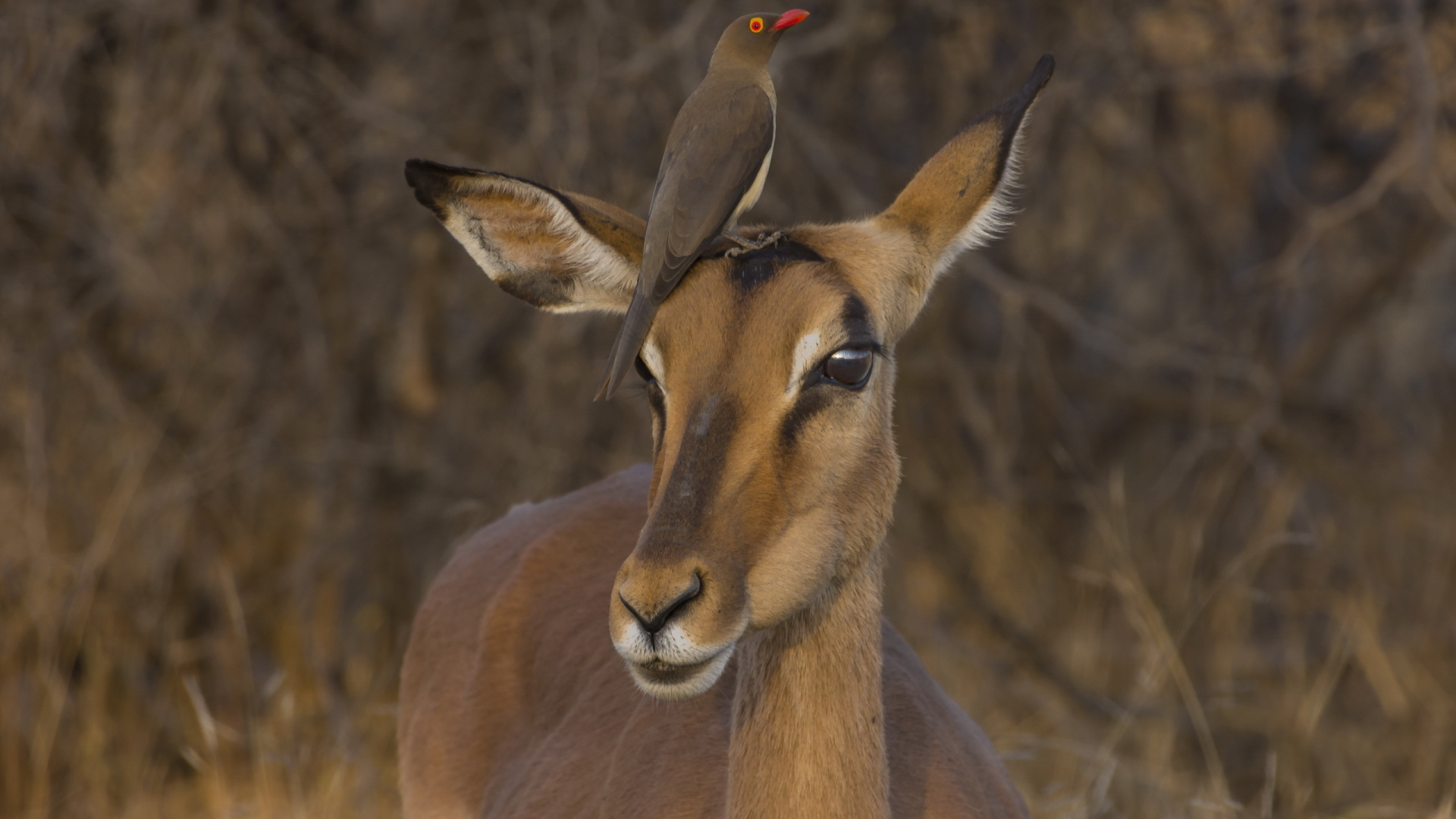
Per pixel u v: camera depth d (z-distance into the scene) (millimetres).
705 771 14859
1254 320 39500
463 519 33969
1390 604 35438
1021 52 36188
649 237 12570
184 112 31031
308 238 32906
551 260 14016
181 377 32781
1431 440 39719
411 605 34469
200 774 30703
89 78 32719
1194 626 35406
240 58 30578
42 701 29828
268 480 34469
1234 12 35969
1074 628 36156
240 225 32156
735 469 11750
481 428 35062
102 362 32219
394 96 33250
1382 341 42031
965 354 39844
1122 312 43438
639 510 18812
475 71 33406
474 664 18750
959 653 33625
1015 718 32719
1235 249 40781
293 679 32531
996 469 37031
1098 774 28406
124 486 30938
